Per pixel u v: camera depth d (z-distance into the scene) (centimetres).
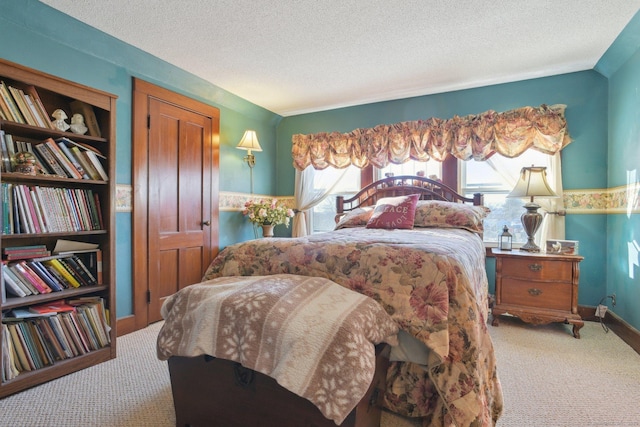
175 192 317
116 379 193
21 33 212
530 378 192
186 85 323
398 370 154
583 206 305
